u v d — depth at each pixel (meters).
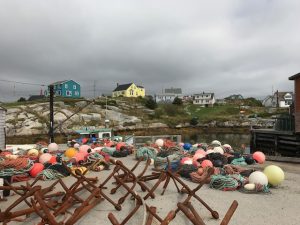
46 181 10.74
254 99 117.19
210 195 8.78
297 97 22.80
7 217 5.43
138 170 13.00
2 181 8.83
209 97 115.69
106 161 13.06
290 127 24.06
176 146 18.91
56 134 42.06
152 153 15.80
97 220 6.68
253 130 28.05
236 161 14.86
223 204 7.90
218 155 13.79
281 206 7.80
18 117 47.91
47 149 18.78
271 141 25.47
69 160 12.91
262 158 15.48
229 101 118.06
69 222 5.18
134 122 59.03
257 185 9.08
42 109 52.78
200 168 10.95
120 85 108.94
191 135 56.66
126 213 7.07
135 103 76.56
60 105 57.41
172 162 12.76
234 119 69.50
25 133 42.03
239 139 49.19
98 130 28.75
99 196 7.46
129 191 7.25
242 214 7.14
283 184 10.43
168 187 9.70
